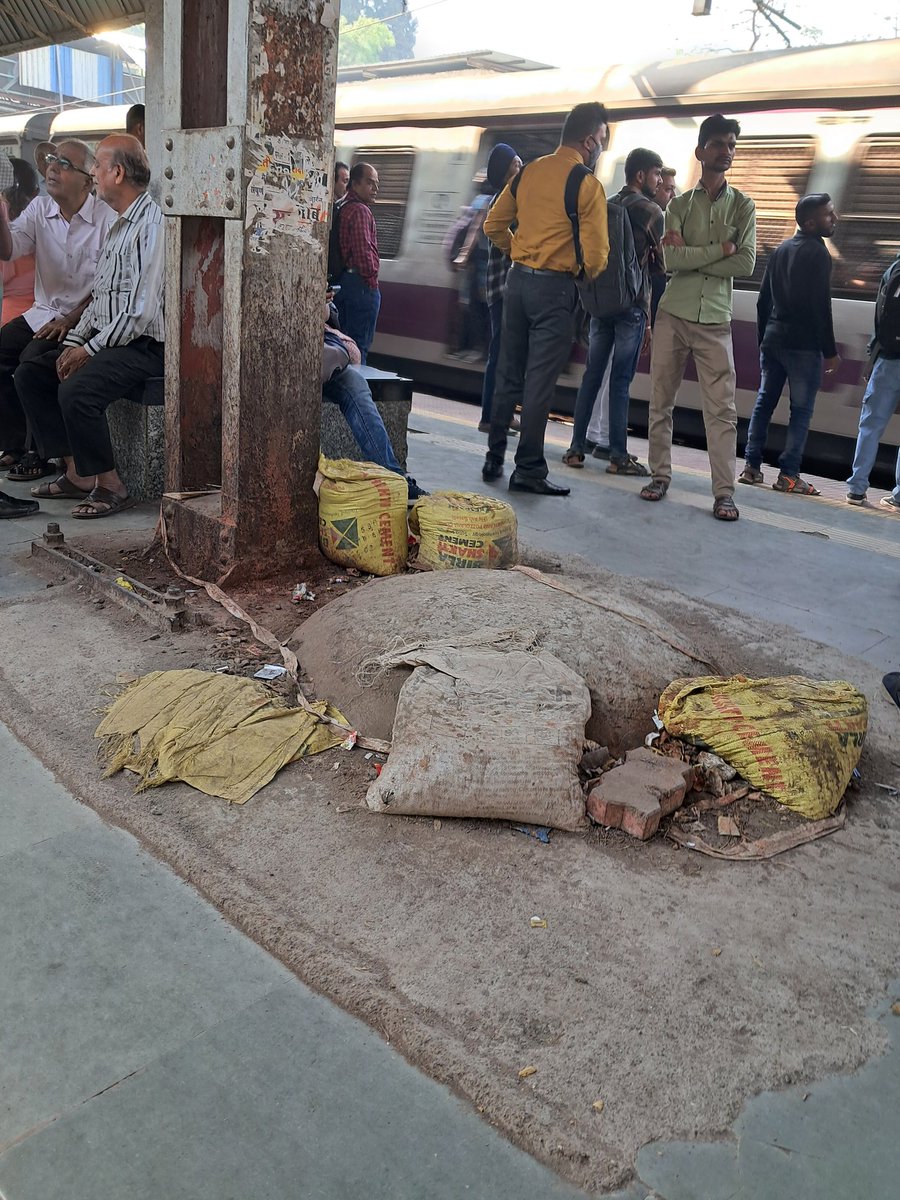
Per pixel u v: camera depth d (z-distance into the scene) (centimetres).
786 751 290
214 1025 196
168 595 384
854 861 267
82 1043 189
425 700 277
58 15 791
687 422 970
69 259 576
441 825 266
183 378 432
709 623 441
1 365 589
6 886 232
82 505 525
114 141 474
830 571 540
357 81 1277
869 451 716
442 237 1100
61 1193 160
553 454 810
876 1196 168
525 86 1034
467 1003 203
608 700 313
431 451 767
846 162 818
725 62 902
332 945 217
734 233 601
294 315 394
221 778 278
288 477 417
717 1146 175
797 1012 208
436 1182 166
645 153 706
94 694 322
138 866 243
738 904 243
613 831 270
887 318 683
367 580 431
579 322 747
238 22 347
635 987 212
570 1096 182
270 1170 166
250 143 359
